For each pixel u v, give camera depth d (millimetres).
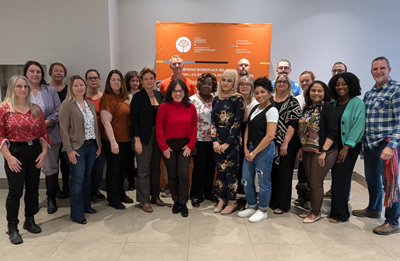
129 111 3008
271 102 2969
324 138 2658
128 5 4160
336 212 2820
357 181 4191
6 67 3701
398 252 2297
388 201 2559
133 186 3836
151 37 4234
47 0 3586
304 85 3373
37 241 2432
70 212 3016
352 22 4262
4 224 2762
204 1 4188
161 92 3441
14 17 3600
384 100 2580
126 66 4277
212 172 3398
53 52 3672
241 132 2994
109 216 2941
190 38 4129
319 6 4234
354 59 4340
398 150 2619
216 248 2326
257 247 2348
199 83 3170
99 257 2191
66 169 3504
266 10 4230
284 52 4324
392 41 4297
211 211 3090
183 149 2904
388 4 4219
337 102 2846
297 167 3488
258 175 2809
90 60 3705
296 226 2736
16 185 2367
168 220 2848
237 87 3018
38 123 2422
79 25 3645
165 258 2180
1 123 2252
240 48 4164
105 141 3041
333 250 2316
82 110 2680
